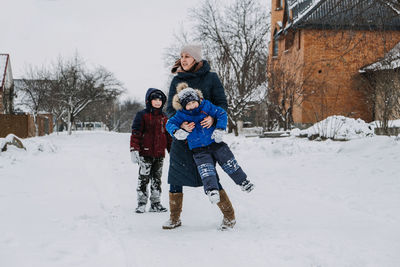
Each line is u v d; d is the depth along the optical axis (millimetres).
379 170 6316
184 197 5566
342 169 6781
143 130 4910
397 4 7785
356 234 3326
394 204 4445
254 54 27922
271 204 4840
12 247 2988
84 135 30578
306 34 25656
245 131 28812
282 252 2871
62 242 3178
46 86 36469
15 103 47438
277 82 24578
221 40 28953
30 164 9016
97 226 3830
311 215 4199
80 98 36438
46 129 36938
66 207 4641
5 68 37438
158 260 2773
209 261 2744
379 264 2576
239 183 3750
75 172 8125
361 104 25750
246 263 2688
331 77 25750
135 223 4117
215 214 4508
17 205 4590
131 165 9664
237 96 25844
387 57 13453
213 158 3787
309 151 10234
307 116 26438
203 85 4062
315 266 2566
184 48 4078
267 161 8945
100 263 2701
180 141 3928
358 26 8719
